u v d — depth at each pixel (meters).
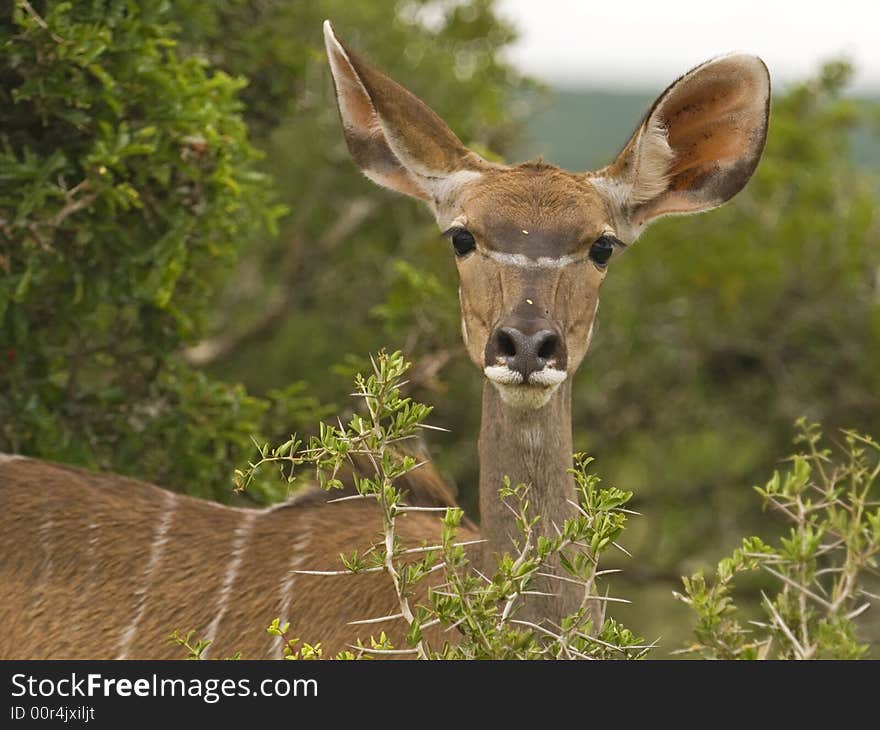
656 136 8.84
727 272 18.30
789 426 18.91
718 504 19.75
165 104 10.09
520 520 7.51
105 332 11.16
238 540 9.36
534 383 7.97
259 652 8.98
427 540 9.04
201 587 9.20
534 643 6.92
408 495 9.65
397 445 9.74
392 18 18.19
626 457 19.81
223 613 9.11
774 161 18.92
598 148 50.97
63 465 9.84
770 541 19.48
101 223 10.08
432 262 16.80
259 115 13.27
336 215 19.05
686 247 18.52
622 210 8.94
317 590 9.00
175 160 10.15
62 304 10.59
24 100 9.98
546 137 49.12
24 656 9.17
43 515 9.45
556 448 8.46
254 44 12.88
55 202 9.91
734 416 19.36
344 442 6.97
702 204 9.08
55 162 9.80
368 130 9.34
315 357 18.27
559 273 8.37
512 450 8.43
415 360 13.77
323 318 18.78
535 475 8.42
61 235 10.16
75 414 11.09
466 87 17.97
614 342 18.95
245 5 12.95
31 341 10.74
